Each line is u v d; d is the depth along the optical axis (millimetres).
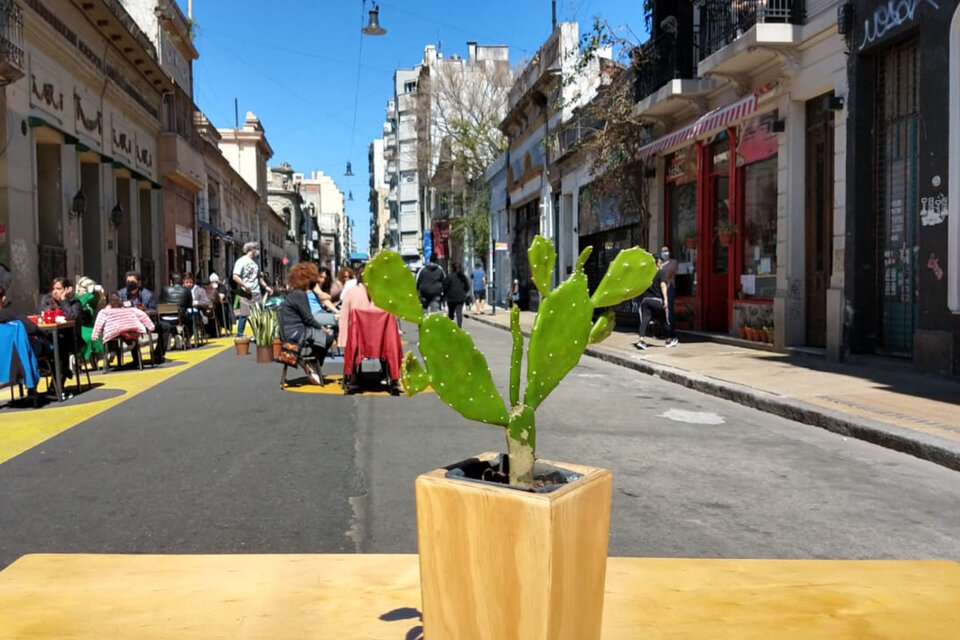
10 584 2371
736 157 14047
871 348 10492
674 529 4262
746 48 11812
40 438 6625
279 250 67750
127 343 11711
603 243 21469
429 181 47156
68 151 16344
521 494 1396
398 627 2039
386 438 6543
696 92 14633
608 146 18141
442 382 1542
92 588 2332
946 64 8680
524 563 1390
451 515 1484
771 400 8016
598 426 7234
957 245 8547
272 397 8750
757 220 13648
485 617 1441
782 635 2004
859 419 6891
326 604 2203
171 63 27688
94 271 18562
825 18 10883
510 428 1585
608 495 1556
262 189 57719
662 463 5828
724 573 2496
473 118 39188
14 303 13266
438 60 46688
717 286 15445
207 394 9000
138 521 4352
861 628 2045
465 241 41688
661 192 17297
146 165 23312
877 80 10344
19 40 13508
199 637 1984
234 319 22781
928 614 2145
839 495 5012
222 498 4805
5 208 13102
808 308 12227
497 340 16859
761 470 5648
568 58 24250
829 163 11531
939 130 8852
